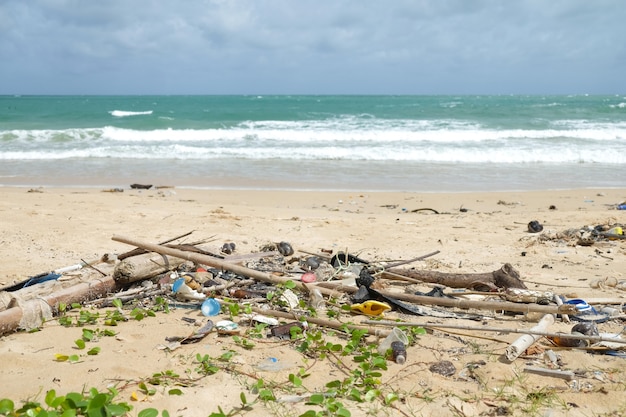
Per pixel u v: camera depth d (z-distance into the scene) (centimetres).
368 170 1727
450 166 1816
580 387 389
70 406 322
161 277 605
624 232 902
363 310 529
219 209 1090
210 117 3584
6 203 1078
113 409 319
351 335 469
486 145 2250
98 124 3022
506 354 428
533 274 691
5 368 389
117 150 2053
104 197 1211
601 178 1625
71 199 1162
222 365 407
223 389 371
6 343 439
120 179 1547
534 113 3953
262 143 2316
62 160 1883
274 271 636
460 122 3253
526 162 1908
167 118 3244
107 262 610
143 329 476
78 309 527
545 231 945
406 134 2488
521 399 371
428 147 2188
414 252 799
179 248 632
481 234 923
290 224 963
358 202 1261
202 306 516
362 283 571
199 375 389
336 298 559
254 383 382
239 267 582
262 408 349
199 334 455
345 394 371
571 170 1759
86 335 446
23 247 758
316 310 534
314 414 329
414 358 431
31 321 471
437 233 925
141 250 619
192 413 340
